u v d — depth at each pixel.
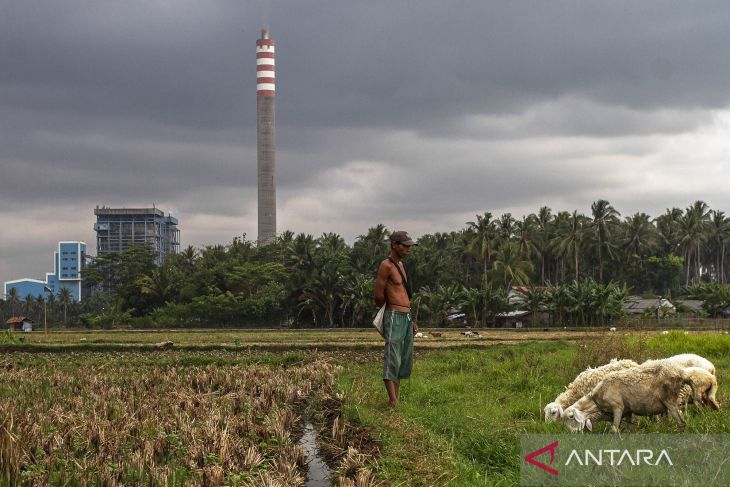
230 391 16.47
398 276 12.03
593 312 71.81
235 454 9.75
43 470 8.80
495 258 91.50
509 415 10.94
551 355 20.62
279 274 93.12
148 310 95.69
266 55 155.12
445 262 87.25
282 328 79.00
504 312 75.88
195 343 41.25
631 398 9.41
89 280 108.19
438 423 10.33
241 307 85.44
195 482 8.37
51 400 14.65
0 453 8.42
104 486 8.34
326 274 79.88
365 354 31.12
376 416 11.21
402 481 7.86
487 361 19.84
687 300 90.31
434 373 18.09
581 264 103.88
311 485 8.92
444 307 76.12
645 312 75.00
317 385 17.86
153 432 11.14
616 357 15.09
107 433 10.66
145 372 21.61
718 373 14.93
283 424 11.84
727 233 109.25
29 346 34.56
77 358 28.86
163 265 100.50
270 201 153.50
